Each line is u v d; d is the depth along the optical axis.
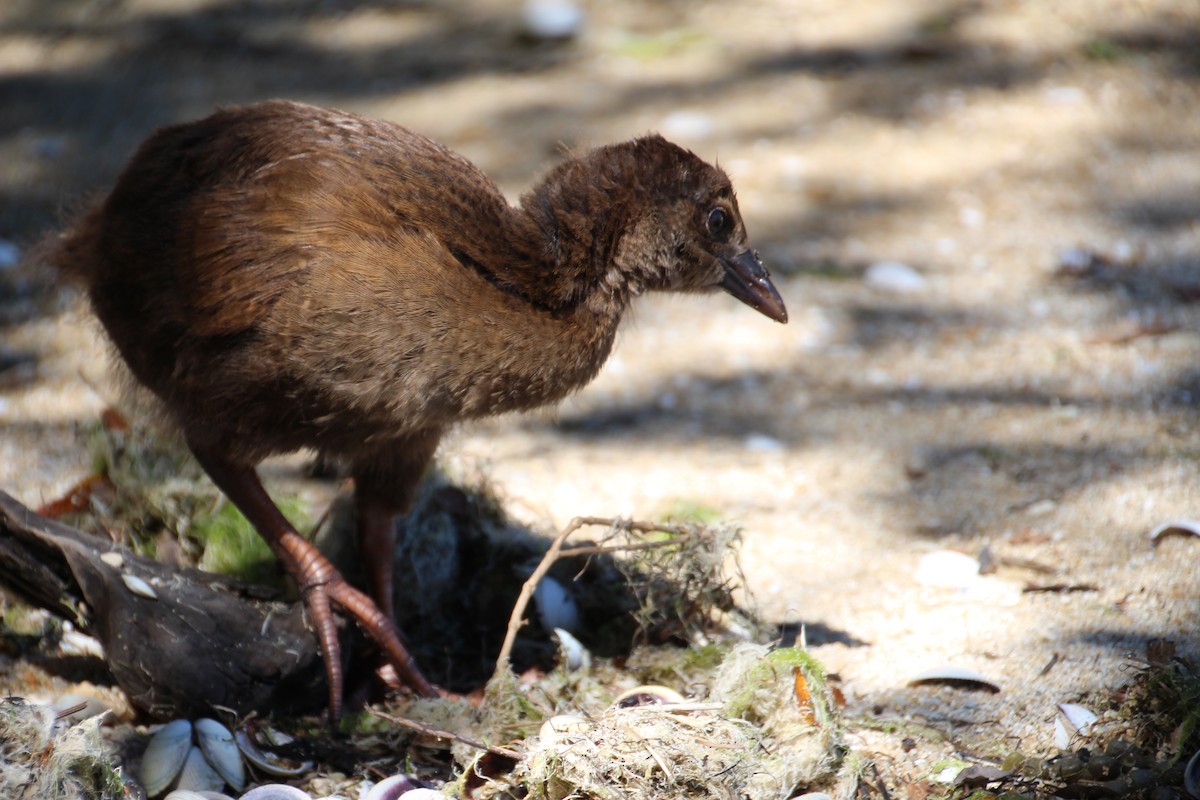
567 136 15.38
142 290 7.38
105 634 7.09
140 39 18.28
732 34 18.14
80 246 7.77
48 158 15.06
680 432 10.88
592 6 19.11
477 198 7.47
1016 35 17.84
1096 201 14.29
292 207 7.09
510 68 17.36
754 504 9.75
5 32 18.62
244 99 16.50
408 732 7.18
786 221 14.05
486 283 7.33
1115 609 8.13
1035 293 12.69
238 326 7.08
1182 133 15.52
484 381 7.36
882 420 10.86
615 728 6.21
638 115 15.97
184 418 7.56
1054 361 11.51
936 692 7.54
